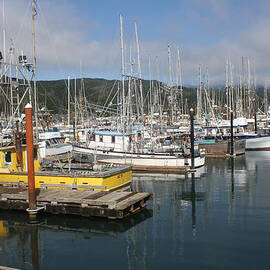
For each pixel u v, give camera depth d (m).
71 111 77.88
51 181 18.92
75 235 14.07
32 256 12.13
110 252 12.34
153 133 43.66
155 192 22.77
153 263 11.38
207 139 48.25
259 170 30.92
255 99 78.94
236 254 11.98
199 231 14.43
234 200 19.91
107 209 15.36
